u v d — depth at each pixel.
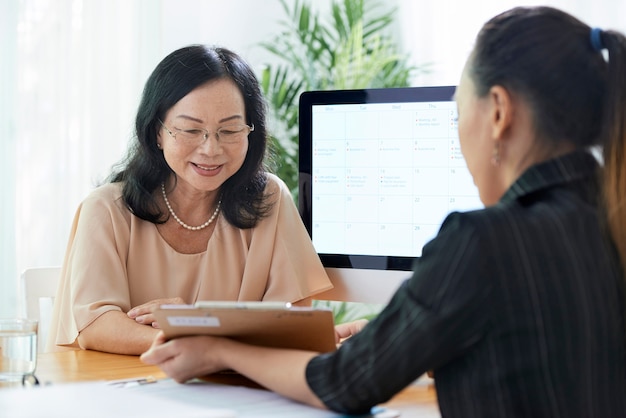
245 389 1.10
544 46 0.90
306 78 3.54
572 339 0.83
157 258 1.77
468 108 0.95
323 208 1.66
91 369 1.36
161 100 1.69
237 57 1.77
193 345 1.11
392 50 3.74
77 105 3.29
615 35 0.91
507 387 0.83
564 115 0.89
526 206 0.89
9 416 0.77
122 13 3.39
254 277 1.77
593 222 0.88
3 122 3.12
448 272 0.85
